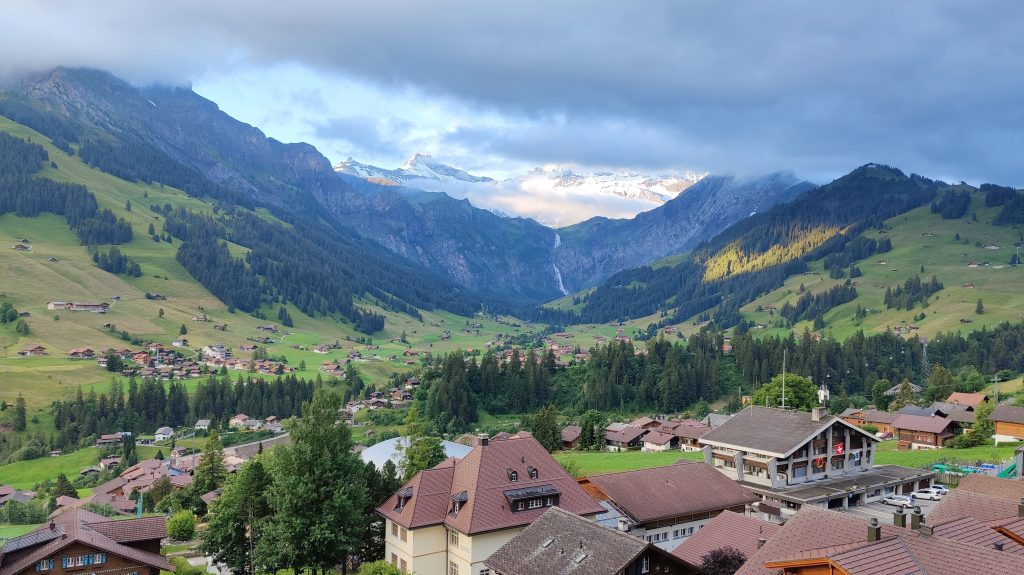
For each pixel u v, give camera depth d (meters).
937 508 52.50
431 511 73.50
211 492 141.50
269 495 75.12
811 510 45.72
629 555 53.31
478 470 75.88
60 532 73.88
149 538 77.62
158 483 161.88
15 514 136.00
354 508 73.19
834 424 109.69
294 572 78.94
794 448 102.62
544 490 76.06
